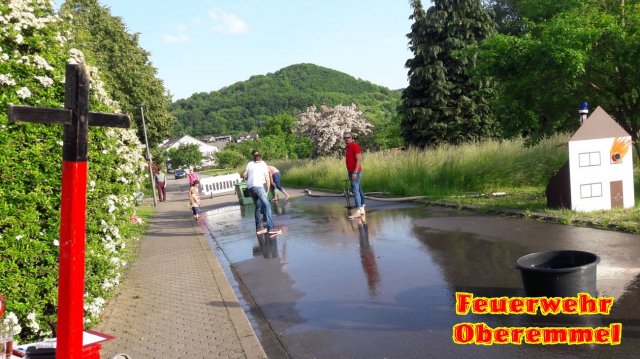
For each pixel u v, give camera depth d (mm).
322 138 27703
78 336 2730
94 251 5762
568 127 13000
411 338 4445
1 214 4453
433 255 7352
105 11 33688
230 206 19156
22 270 4598
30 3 5457
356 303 5570
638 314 4469
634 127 11281
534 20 11898
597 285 5297
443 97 25656
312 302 5797
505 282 5738
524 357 3873
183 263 8695
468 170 15227
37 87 4945
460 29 25750
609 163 9328
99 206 6129
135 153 11195
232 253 9383
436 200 13156
